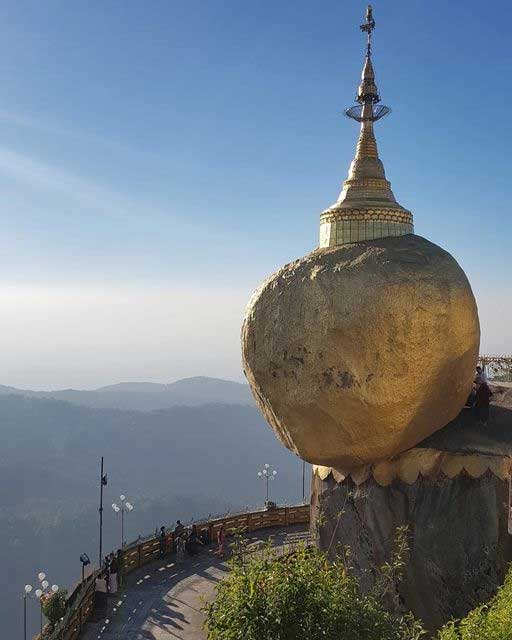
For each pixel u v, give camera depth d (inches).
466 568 566.3
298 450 608.4
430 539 579.2
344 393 554.9
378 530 599.2
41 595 836.0
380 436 567.8
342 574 367.2
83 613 694.5
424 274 557.6
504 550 557.3
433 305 547.8
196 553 910.4
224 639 326.3
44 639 633.0
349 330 549.3
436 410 587.8
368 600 353.7
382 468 603.8
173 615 717.3
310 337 565.9
